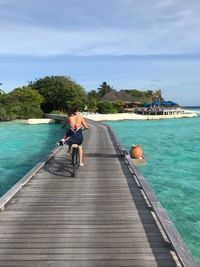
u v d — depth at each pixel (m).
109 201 9.38
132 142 34.34
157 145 31.67
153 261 5.89
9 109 67.00
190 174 18.53
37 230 7.28
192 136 40.56
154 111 89.81
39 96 75.75
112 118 73.12
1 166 21.14
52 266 5.74
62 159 16.09
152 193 9.38
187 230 10.47
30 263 5.84
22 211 8.52
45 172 13.21
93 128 35.69
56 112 76.12
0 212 8.45
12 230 7.28
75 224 7.63
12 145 31.61
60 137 38.31
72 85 83.50
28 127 52.22
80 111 83.38
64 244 6.59
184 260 5.61
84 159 16.38
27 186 11.03
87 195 9.99
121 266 5.73
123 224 7.62
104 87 136.75
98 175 12.72
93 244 6.58
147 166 20.61
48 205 9.02
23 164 21.83
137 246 6.48
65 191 10.43
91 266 5.74
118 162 15.54
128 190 10.54
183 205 13.05
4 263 5.84
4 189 15.63
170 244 6.49
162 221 7.24
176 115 87.81
